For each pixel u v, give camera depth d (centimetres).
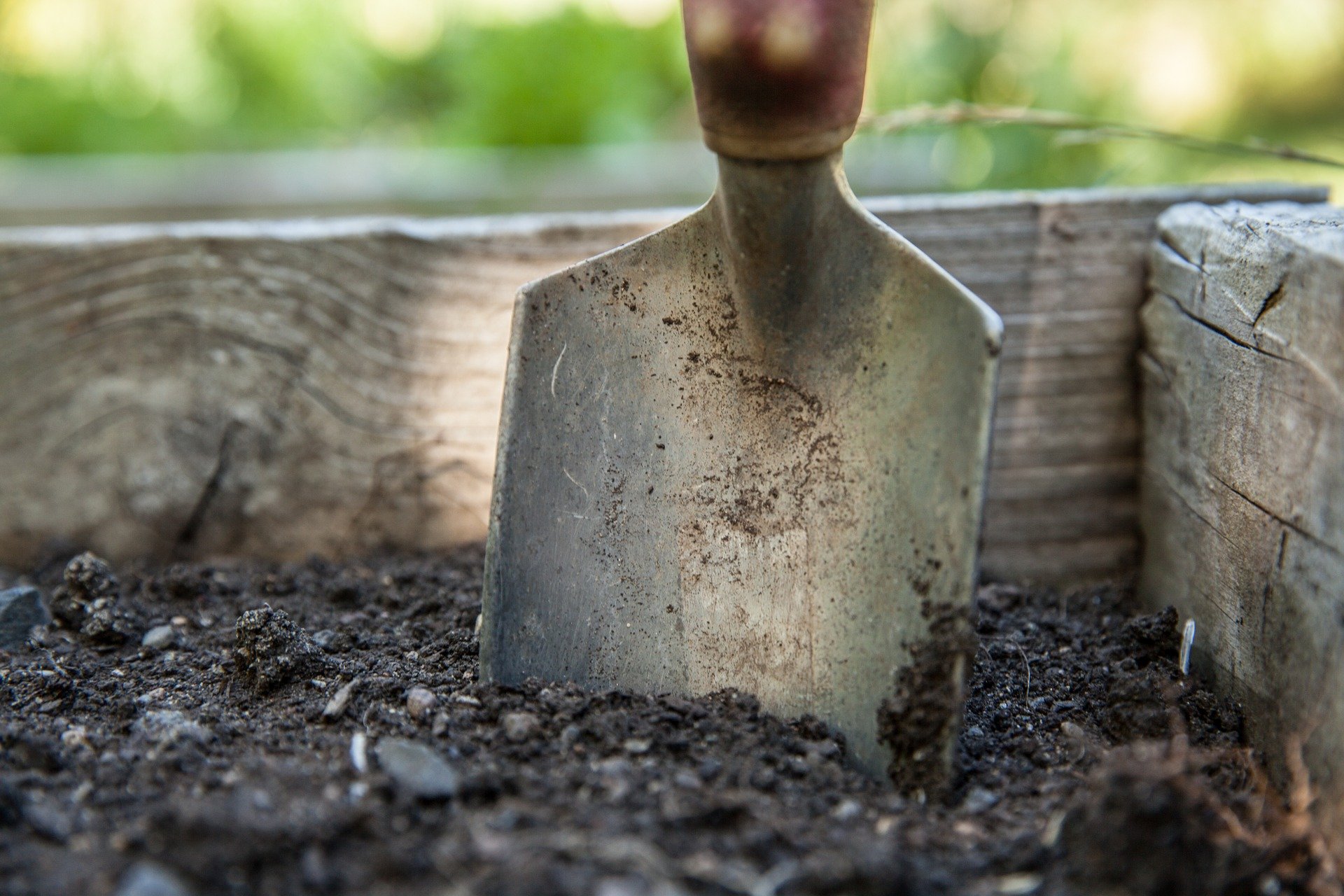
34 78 102
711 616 45
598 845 39
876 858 39
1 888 39
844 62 42
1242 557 45
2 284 51
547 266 52
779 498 45
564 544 45
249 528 53
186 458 53
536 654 45
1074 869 40
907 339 43
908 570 43
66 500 53
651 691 45
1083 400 52
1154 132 52
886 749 43
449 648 47
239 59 105
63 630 49
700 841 40
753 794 41
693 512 45
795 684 44
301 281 52
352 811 40
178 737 43
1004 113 53
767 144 42
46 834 40
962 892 39
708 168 84
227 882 39
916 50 81
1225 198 51
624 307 45
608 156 86
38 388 52
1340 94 97
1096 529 53
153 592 50
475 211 82
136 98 102
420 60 105
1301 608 42
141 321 52
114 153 98
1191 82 93
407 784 41
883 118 53
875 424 44
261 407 52
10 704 45
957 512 42
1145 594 50
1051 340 52
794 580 45
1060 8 88
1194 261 48
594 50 94
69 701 45
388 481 53
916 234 51
